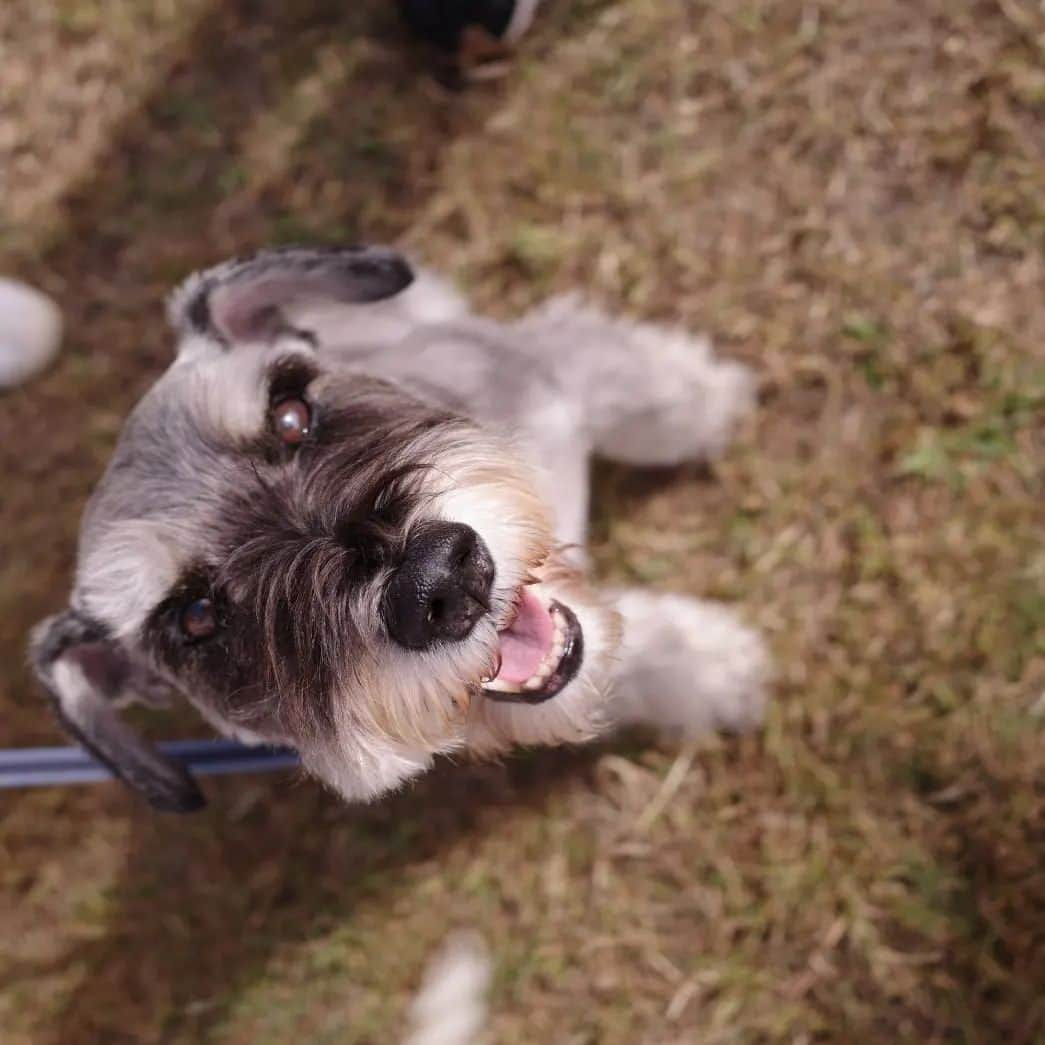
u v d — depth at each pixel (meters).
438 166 0.70
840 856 0.60
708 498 0.64
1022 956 0.57
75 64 0.73
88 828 0.67
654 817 0.62
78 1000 0.66
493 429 0.50
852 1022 0.59
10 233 0.73
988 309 0.63
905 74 0.65
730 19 0.67
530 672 0.48
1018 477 0.61
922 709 0.60
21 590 0.70
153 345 0.71
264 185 0.71
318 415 0.50
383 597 0.44
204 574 0.48
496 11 0.67
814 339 0.64
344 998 0.64
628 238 0.67
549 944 0.62
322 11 0.71
